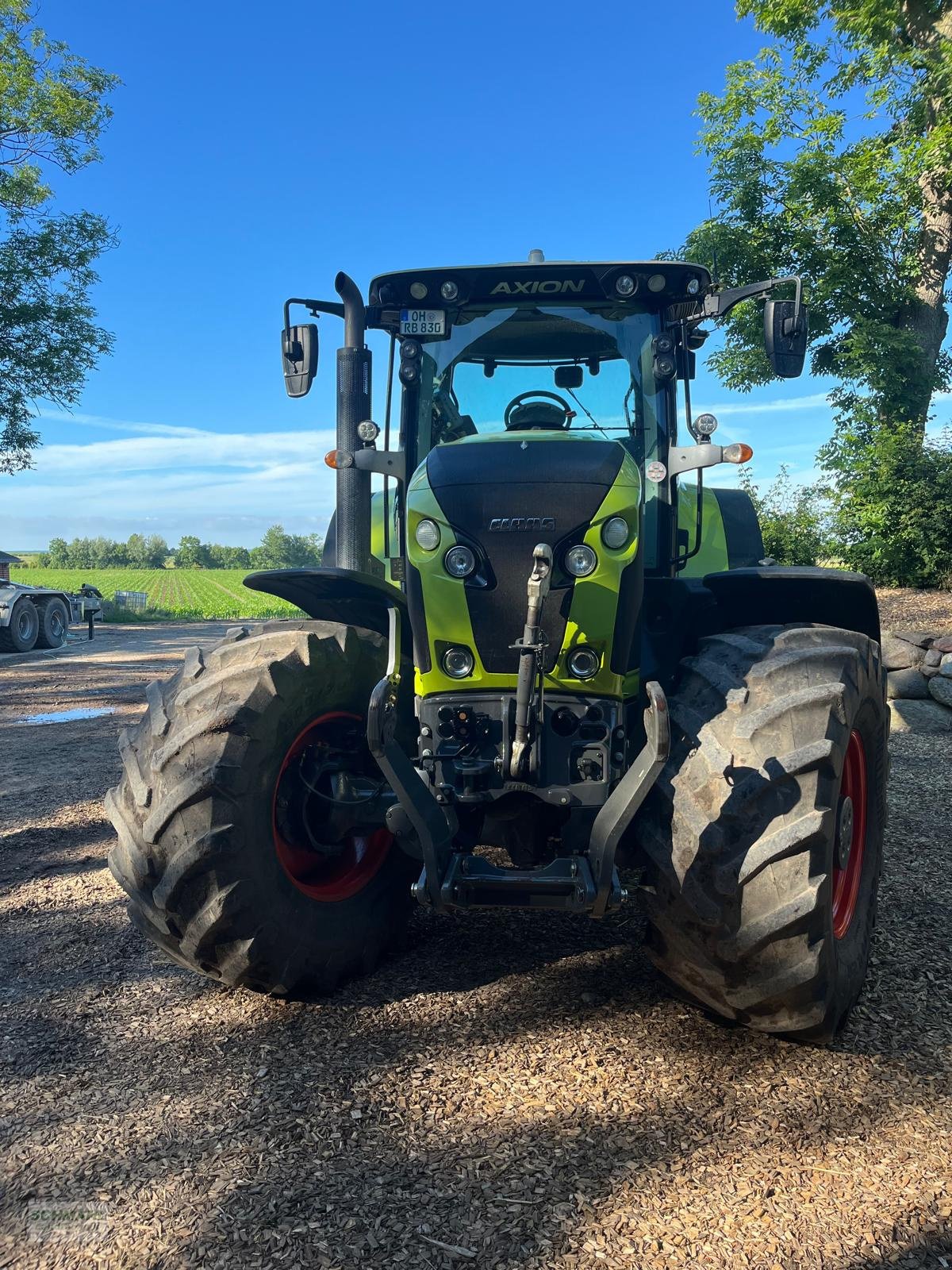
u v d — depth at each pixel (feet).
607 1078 7.76
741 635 8.95
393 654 8.65
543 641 8.38
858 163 50.34
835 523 44.78
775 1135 6.95
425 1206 6.27
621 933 10.78
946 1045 8.21
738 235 52.11
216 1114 7.37
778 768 7.48
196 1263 5.83
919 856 13.20
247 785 8.47
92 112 71.20
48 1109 7.49
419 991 9.45
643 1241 5.90
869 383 49.93
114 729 25.23
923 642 22.29
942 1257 5.74
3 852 14.46
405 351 11.58
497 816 8.96
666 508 11.16
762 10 52.75
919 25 50.52
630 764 9.11
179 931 8.60
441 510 8.79
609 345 11.44
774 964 7.55
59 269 68.44
